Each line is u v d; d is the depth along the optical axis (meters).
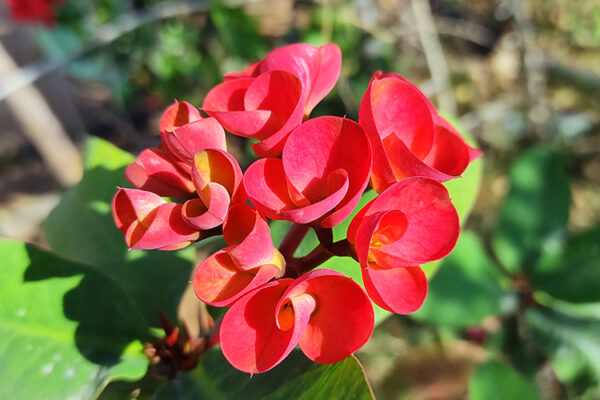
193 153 0.06
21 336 0.07
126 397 0.08
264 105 0.06
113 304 0.08
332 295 0.06
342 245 0.06
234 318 0.06
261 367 0.05
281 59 0.07
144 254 0.09
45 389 0.07
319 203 0.05
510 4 0.24
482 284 0.14
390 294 0.06
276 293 0.06
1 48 0.20
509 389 0.12
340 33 0.21
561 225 0.14
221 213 0.05
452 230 0.06
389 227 0.06
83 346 0.07
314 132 0.06
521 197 0.14
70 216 0.10
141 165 0.06
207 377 0.07
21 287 0.07
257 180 0.06
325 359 0.06
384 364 0.18
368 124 0.06
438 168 0.06
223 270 0.06
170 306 0.09
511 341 0.15
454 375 0.14
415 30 0.24
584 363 0.14
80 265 0.08
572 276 0.13
